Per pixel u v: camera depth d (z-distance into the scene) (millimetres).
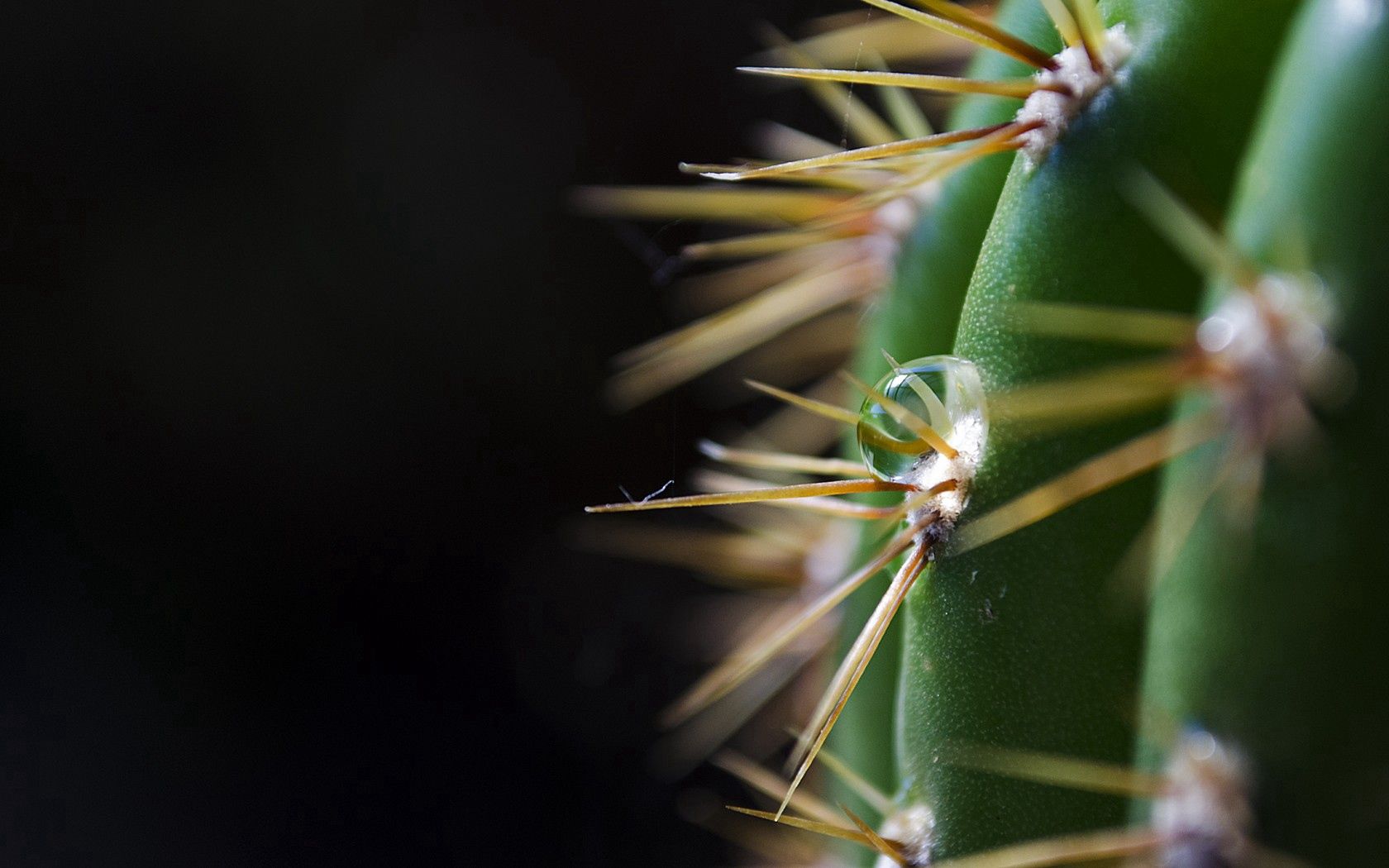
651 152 353
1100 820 121
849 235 140
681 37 354
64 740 314
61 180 351
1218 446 114
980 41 124
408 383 350
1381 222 112
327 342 351
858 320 154
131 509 338
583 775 320
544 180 357
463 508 342
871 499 135
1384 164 113
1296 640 113
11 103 351
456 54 363
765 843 160
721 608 229
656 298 344
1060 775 120
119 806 310
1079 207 121
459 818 317
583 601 333
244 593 336
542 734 325
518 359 349
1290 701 113
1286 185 114
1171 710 114
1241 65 120
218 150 357
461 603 337
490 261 354
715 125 351
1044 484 121
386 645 334
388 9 364
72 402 342
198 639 330
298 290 352
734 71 348
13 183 349
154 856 307
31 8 352
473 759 322
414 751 323
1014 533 121
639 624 328
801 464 137
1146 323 120
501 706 328
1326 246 113
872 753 135
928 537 123
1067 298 121
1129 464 116
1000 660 122
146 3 356
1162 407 119
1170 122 120
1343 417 112
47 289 346
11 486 334
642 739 319
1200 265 119
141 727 319
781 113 338
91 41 355
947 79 125
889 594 125
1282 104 115
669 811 312
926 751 124
